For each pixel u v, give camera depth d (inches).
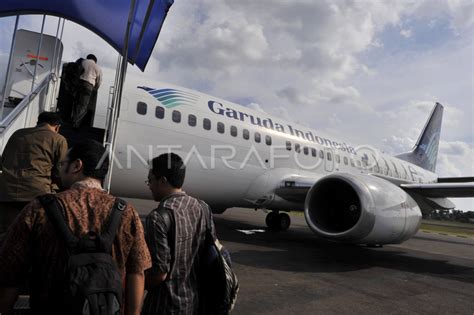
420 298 174.1
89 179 59.6
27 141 94.1
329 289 178.2
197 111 293.1
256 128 345.1
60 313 47.4
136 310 57.8
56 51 197.0
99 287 47.6
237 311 136.5
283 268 219.5
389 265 259.1
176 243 72.0
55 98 196.9
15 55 185.3
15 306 72.5
